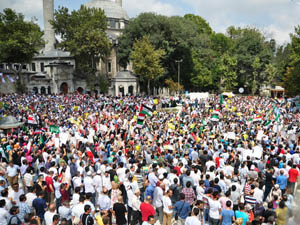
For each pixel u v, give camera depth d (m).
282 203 6.92
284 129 24.78
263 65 81.94
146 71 61.06
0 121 21.58
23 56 54.69
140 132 21.08
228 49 91.25
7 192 8.34
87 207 7.48
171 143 16.36
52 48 74.06
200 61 77.25
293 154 14.35
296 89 48.12
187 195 9.15
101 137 18.92
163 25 64.88
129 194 9.48
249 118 28.09
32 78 60.44
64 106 35.66
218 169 12.24
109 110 34.84
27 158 13.28
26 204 8.02
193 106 42.53
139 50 60.12
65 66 63.50
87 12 64.69
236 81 85.56
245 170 11.92
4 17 53.41
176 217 10.03
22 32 53.75
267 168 11.70
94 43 60.56
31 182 11.07
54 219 7.00
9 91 56.16
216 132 21.69
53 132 18.75
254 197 9.24
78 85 67.12
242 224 7.64
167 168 11.63
